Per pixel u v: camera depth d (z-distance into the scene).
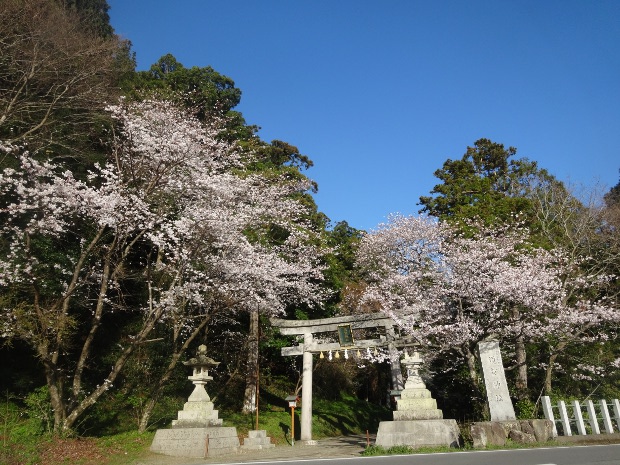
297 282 19.53
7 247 13.45
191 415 13.97
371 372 31.41
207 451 12.85
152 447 13.28
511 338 16.94
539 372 20.50
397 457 10.26
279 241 21.34
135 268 18.38
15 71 16.09
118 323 17.72
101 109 18.17
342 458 10.60
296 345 22.14
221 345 21.39
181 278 14.52
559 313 17.06
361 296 24.52
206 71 29.06
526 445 11.98
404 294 19.77
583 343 18.75
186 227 13.86
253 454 13.98
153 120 17.42
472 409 22.33
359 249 27.45
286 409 22.80
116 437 13.77
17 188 12.26
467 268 17.16
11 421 12.37
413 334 16.41
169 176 14.42
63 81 16.97
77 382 13.11
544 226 23.53
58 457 11.04
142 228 13.90
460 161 30.98
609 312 16.84
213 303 17.41
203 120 24.41
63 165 16.61
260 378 22.38
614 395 19.30
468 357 16.38
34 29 16.28
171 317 15.41
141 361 16.86
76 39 17.48
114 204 12.73
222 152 20.77
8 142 12.87
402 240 24.38
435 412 14.02
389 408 29.89
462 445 13.24
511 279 16.31
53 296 14.26
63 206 12.57
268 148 31.09
